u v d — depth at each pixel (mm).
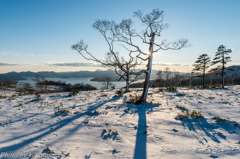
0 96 14180
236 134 5012
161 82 42656
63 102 11875
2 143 4453
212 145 4270
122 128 5891
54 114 8117
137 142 4594
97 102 11945
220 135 5016
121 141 4680
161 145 4344
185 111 8516
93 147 4258
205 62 26703
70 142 4605
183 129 5676
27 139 4812
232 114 7457
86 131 5590
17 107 9883
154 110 8992
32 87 53500
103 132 5484
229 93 16344
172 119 6953
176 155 3725
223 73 24453
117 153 3879
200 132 5340
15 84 59781
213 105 10141
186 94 16125
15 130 5684
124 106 10172
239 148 4020
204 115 7562
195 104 10711
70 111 8633
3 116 7672
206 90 20812
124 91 20344
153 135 5137
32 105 10570
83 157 3672
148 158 3598
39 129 5809
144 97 11531
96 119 7141
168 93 17531
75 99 13367
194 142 4520
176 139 4785
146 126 6094
